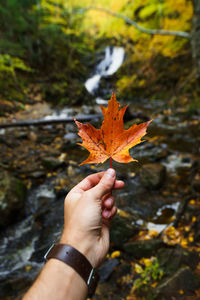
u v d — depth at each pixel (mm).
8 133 4855
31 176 3553
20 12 9828
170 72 9734
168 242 2449
